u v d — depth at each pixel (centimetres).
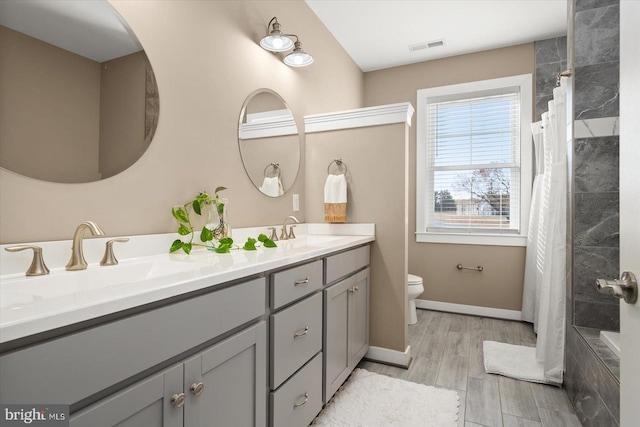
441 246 348
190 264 114
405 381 202
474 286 335
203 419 91
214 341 97
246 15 196
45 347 57
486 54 336
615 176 183
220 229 153
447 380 205
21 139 101
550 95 312
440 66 353
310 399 149
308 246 166
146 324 75
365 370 216
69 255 109
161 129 143
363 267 221
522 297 318
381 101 376
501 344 257
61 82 111
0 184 96
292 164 238
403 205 224
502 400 183
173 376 82
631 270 71
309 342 148
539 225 284
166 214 145
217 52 174
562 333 199
